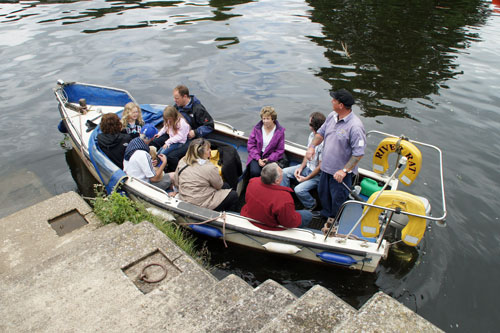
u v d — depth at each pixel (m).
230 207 4.75
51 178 6.21
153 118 6.80
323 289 2.34
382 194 3.84
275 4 15.34
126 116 5.84
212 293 2.66
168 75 9.20
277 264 4.54
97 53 10.38
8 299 2.71
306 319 2.13
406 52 10.61
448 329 3.76
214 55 10.26
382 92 8.41
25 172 6.34
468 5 15.52
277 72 9.36
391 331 1.95
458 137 6.92
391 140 4.79
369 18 13.55
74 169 6.44
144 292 2.87
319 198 5.24
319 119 4.93
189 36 11.58
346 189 4.54
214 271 4.45
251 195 4.29
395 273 4.37
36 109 8.05
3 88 8.70
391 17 13.73
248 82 8.91
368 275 4.35
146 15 13.62
